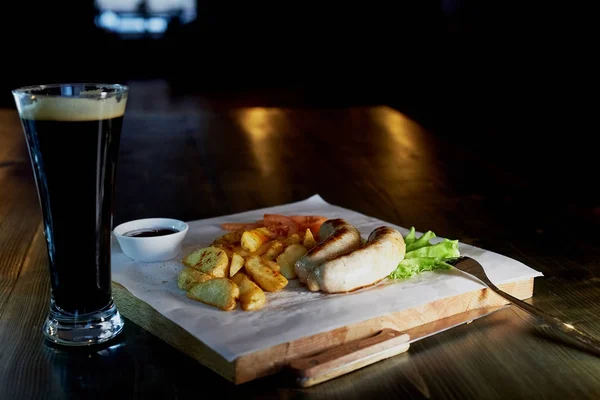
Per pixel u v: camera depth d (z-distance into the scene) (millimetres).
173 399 657
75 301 754
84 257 740
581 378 691
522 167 1584
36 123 688
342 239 833
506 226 1153
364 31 4352
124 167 1533
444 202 1290
